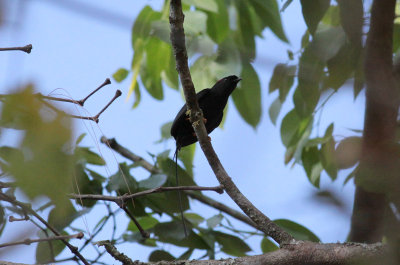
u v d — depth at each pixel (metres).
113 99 5.90
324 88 6.45
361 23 6.28
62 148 2.40
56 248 8.58
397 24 9.20
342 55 6.36
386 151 3.89
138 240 9.51
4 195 4.61
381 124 4.24
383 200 3.81
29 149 2.35
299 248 6.52
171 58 11.01
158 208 9.74
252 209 7.31
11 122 2.37
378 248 5.84
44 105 2.45
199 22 9.82
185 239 9.65
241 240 9.98
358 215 3.84
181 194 9.70
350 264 5.96
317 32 6.93
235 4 10.48
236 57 9.82
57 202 2.40
